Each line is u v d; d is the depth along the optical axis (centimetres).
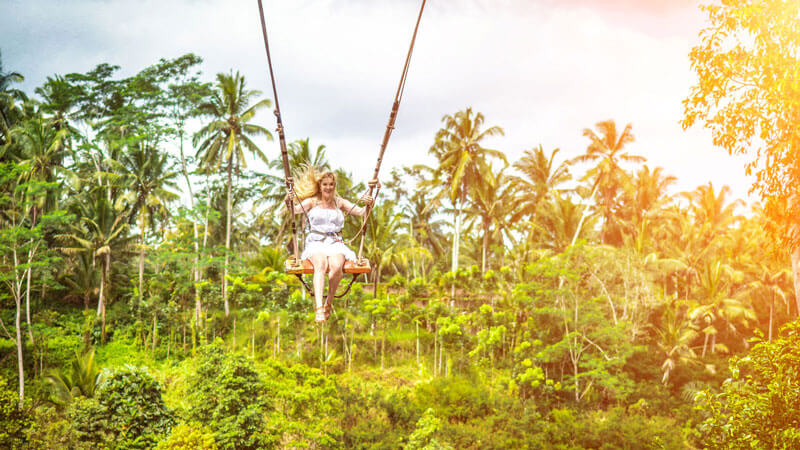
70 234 4425
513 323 3984
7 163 3638
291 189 623
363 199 654
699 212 5697
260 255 4634
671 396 3784
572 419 3206
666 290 5400
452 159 4816
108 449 2214
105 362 3750
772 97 1070
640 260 4538
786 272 4794
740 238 5244
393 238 4725
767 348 1095
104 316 4081
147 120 4612
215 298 4066
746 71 1104
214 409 2433
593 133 5228
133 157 4603
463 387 3256
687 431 3062
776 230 1180
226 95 4625
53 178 4347
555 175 5200
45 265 3688
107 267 4428
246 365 2506
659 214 5494
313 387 2734
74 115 5091
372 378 3569
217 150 4688
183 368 3591
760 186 1126
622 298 4319
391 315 3853
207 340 3916
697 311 4556
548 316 3984
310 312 3725
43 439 2245
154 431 2344
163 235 4728
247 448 2362
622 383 3619
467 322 3972
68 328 4106
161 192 4594
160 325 4078
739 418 1112
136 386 2402
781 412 1042
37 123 4109
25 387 3362
